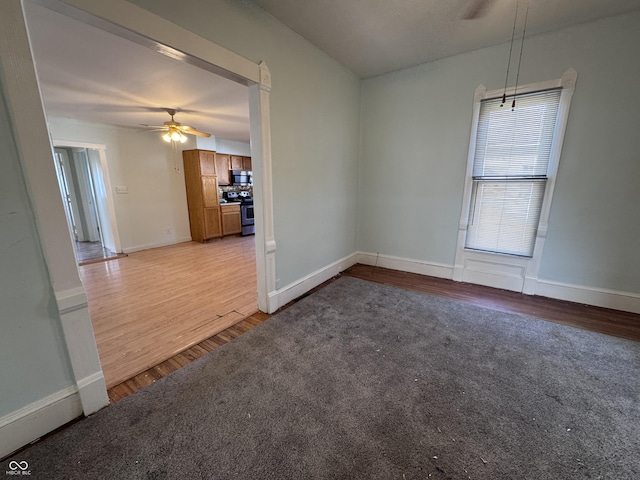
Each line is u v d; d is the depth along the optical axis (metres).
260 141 2.34
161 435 1.38
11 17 1.09
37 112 1.20
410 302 2.89
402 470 1.21
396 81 3.49
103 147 4.96
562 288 2.91
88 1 1.26
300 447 1.32
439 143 3.35
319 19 2.32
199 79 2.85
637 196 2.47
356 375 1.81
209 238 6.39
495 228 3.19
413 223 3.73
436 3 2.10
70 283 1.38
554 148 2.71
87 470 1.22
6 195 1.18
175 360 2.00
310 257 3.22
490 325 2.42
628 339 2.19
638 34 2.28
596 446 1.31
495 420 1.46
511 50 2.76
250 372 1.85
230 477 1.18
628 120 2.41
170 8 1.59
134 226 5.51
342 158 3.56
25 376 1.32
